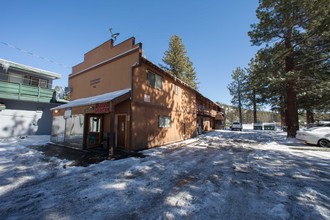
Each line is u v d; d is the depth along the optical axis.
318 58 14.16
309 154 8.41
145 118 10.30
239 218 2.96
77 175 5.24
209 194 3.93
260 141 14.16
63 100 17.56
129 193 3.97
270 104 27.64
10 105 14.53
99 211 3.19
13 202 3.53
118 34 11.83
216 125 36.16
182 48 30.84
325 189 4.20
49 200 3.62
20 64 15.08
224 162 7.02
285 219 2.94
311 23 12.48
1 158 7.26
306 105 19.28
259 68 15.19
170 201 3.58
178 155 8.40
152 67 11.09
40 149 9.65
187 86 16.39
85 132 9.78
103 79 12.08
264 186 4.41
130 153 8.70
